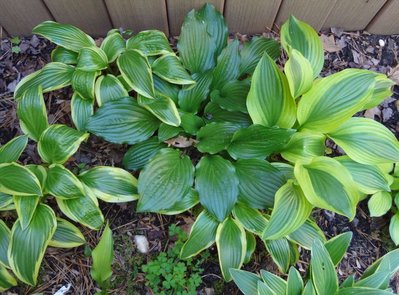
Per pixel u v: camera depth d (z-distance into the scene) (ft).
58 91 2.42
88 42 2.33
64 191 1.98
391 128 2.53
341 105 2.09
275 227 1.93
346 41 2.72
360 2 2.50
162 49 2.29
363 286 1.97
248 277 1.94
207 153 2.19
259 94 2.07
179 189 2.01
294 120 2.11
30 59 2.54
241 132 2.07
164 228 2.24
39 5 2.44
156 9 2.48
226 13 2.57
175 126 2.14
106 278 2.00
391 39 2.77
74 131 2.06
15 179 1.95
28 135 2.12
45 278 2.13
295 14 2.60
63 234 2.04
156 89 2.24
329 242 2.07
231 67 2.26
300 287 1.93
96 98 2.18
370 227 2.36
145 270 2.10
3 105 2.41
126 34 2.46
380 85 2.23
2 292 2.08
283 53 2.64
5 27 2.57
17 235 1.95
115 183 2.08
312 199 1.92
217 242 2.04
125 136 2.11
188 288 2.10
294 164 2.13
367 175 2.13
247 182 2.08
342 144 2.12
